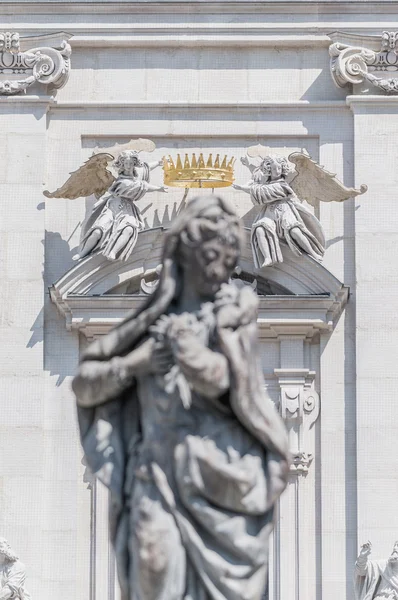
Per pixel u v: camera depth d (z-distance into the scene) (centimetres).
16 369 6381
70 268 6362
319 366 6378
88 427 2000
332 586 6256
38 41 6556
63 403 6359
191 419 1950
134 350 1966
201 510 1925
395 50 6538
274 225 6359
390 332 6400
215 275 1966
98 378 1958
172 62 6588
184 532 1928
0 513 6281
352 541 6281
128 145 6525
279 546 6278
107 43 6575
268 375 6362
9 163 6506
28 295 6425
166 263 1972
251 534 1928
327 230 6475
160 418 1955
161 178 6481
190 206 1986
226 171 6347
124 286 6412
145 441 1958
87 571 6269
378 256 6450
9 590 6028
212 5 6594
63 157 6531
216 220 1966
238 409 1925
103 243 6334
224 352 1927
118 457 1980
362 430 6334
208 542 1934
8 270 6438
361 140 6506
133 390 1989
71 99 6562
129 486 1967
